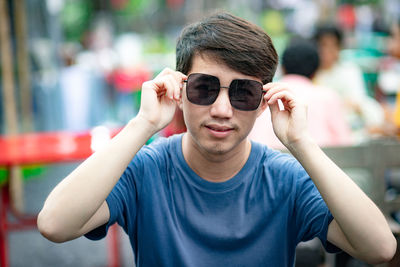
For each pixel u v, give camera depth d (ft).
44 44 19.56
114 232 10.59
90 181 4.19
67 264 11.57
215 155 4.61
